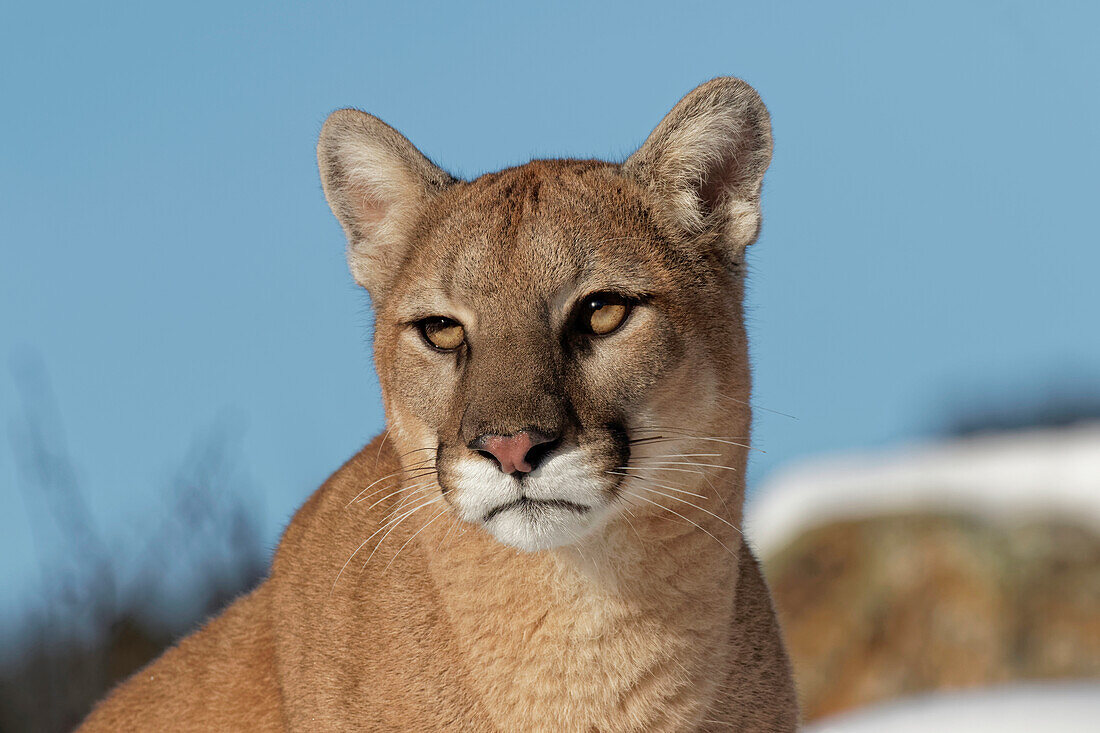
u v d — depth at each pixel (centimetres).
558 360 934
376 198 1108
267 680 1048
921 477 2486
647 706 944
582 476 909
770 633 1027
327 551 1027
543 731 943
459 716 948
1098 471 2405
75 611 1641
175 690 1094
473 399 919
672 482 946
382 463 1053
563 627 933
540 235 962
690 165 1027
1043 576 2198
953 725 1483
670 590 938
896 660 2170
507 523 914
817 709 2167
